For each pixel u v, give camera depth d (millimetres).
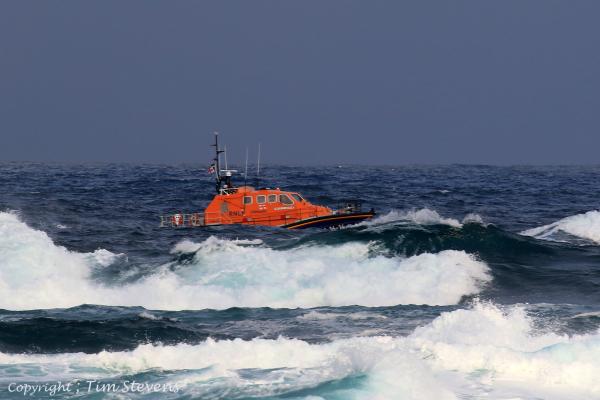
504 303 74875
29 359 53906
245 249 85938
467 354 51469
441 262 81125
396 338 56000
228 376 49562
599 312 67500
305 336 62500
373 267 80812
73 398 46781
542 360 50000
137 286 79625
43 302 76125
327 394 44938
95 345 59875
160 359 52812
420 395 44750
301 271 79250
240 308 72938
